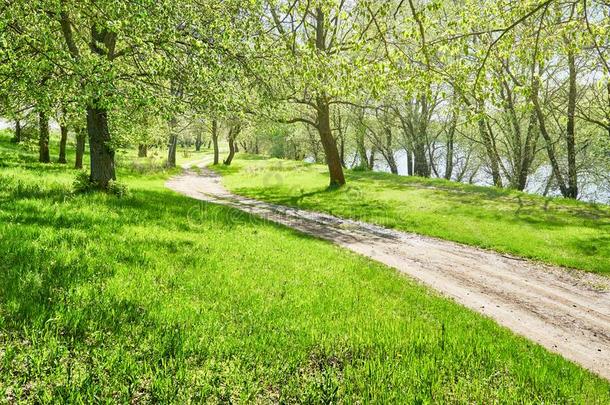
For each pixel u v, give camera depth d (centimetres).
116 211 1396
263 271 988
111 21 1223
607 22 1323
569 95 3319
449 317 902
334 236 1928
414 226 2278
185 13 1512
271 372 508
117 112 2106
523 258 1786
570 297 1312
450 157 5288
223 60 1647
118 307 605
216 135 6600
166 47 1448
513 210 2633
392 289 1071
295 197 3206
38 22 1212
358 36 1008
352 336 650
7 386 407
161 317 599
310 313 744
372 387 501
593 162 3609
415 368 563
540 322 1074
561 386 604
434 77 1149
